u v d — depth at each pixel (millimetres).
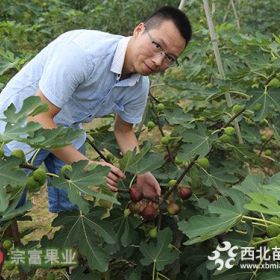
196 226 2488
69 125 3531
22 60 4414
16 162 2406
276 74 3500
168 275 3523
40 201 6074
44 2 11898
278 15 10133
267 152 4730
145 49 3109
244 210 2467
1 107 3490
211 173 3631
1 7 8734
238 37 4434
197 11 8969
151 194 3420
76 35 3223
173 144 4117
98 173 2574
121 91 3441
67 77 3025
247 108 3510
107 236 2973
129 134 3973
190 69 4973
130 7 13016
